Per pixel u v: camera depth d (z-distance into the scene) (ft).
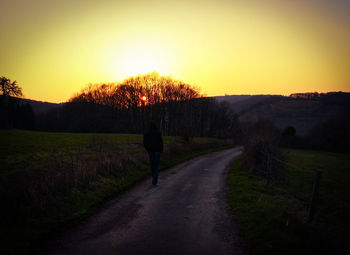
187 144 86.63
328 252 11.48
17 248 11.02
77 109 284.00
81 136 116.67
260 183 28.84
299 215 16.89
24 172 25.62
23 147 67.00
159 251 11.09
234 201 20.15
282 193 25.81
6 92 167.02
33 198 16.60
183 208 18.24
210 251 11.11
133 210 17.79
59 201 17.71
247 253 10.97
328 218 19.97
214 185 27.91
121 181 27.20
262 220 15.06
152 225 14.61
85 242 12.14
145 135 25.90
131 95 240.94
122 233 13.37
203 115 237.86
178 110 211.20
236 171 40.65
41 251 11.05
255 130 44.24
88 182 23.49
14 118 238.07
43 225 13.94
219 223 14.98
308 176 46.50
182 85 236.84
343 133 184.24
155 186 26.63
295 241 11.87
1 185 17.28
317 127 208.23
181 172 38.45
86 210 17.34
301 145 194.18
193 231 13.64
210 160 62.44
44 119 305.12
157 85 242.17
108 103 268.21
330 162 94.68
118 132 237.45
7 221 13.50
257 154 37.17
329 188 37.19
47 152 53.62
